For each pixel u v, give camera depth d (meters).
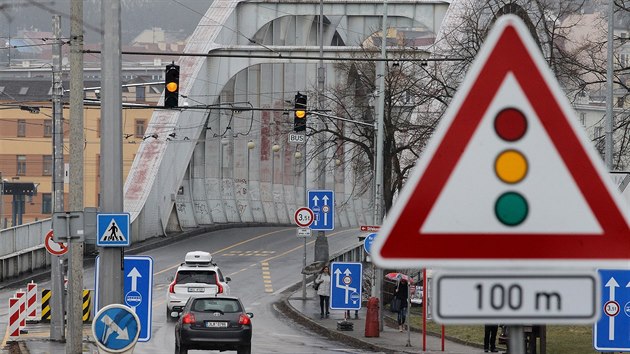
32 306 95.44
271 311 110.50
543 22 110.12
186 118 181.12
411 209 11.60
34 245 144.50
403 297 90.56
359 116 151.62
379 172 105.69
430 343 79.44
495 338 71.12
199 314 70.94
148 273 51.72
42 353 69.31
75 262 65.50
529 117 11.63
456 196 11.60
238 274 142.75
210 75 185.88
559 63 106.75
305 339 86.12
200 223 198.50
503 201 11.57
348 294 84.19
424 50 145.62
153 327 94.81
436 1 179.62
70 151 68.00
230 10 185.62
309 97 170.75
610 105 74.56
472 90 11.68
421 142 130.75
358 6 183.50
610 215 11.59
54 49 86.06
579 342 72.88
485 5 120.94
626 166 104.06
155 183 174.12
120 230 50.09
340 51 161.88
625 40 108.00
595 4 118.69
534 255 11.52
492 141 11.65
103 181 50.00
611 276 37.69
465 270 11.54
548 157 11.62
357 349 78.38
